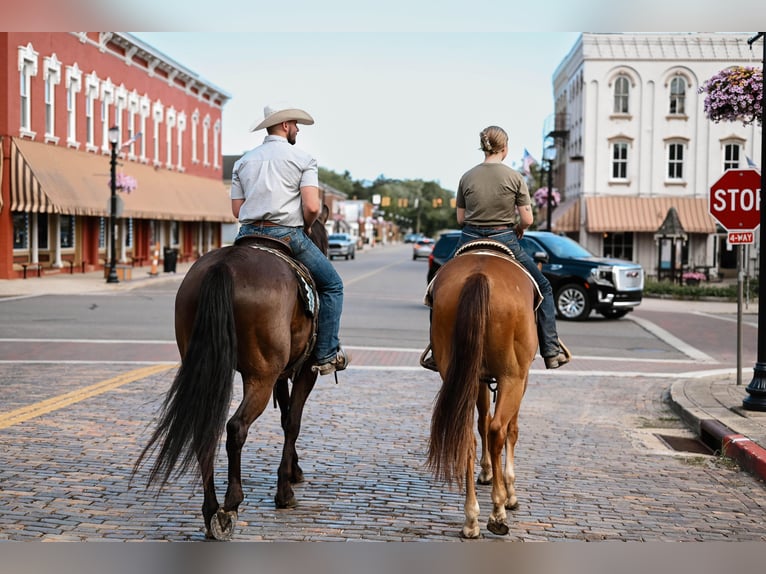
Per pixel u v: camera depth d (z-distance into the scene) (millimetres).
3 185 30547
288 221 6344
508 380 5734
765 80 10000
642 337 18906
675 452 8648
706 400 10672
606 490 7148
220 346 5168
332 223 108688
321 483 7078
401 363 14102
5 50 30531
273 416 9805
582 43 43719
